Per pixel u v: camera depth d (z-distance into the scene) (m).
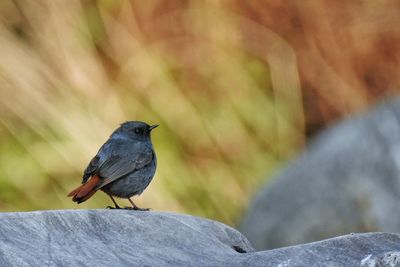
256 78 16.05
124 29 15.74
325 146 12.67
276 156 15.30
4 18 15.13
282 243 11.96
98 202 13.95
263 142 15.45
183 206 14.34
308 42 16.64
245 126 15.47
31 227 6.02
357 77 16.59
